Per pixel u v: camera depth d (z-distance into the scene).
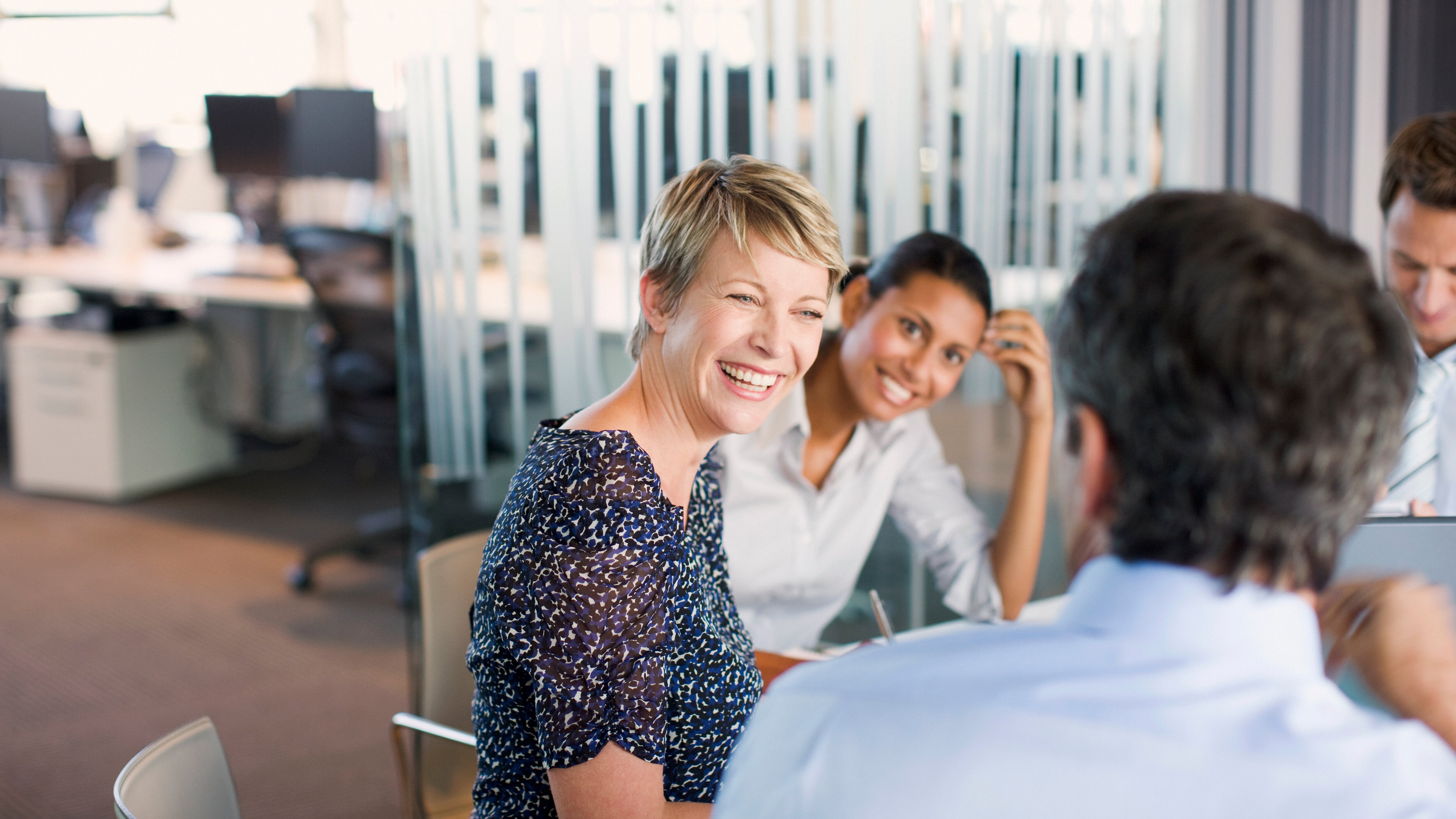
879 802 0.56
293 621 3.62
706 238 1.11
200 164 5.85
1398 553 1.02
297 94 4.72
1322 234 0.58
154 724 2.93
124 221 5.24
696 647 1.14
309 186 5.43
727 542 1.86
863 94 2.67
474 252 2.63
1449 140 1.58
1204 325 0.56
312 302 3.79
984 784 0.55
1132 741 0.55
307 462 5.40
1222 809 0.54
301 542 4.33
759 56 2.60
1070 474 0.63
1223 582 0.58
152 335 4.84
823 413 1.87
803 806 0.58
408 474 2.74
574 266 2.64
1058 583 2.60
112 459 4.71
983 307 1.74
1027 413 1.85
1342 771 0.54
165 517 4.58
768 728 0.62
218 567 4.06
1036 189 2.78
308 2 5.79
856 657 0.63
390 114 2.59
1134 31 2.79
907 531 1.99
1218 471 0.56
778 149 2.63
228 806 1.30
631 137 2.59
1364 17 2.85
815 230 1.12
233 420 5.54
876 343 1.75
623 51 2.56
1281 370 0.55
